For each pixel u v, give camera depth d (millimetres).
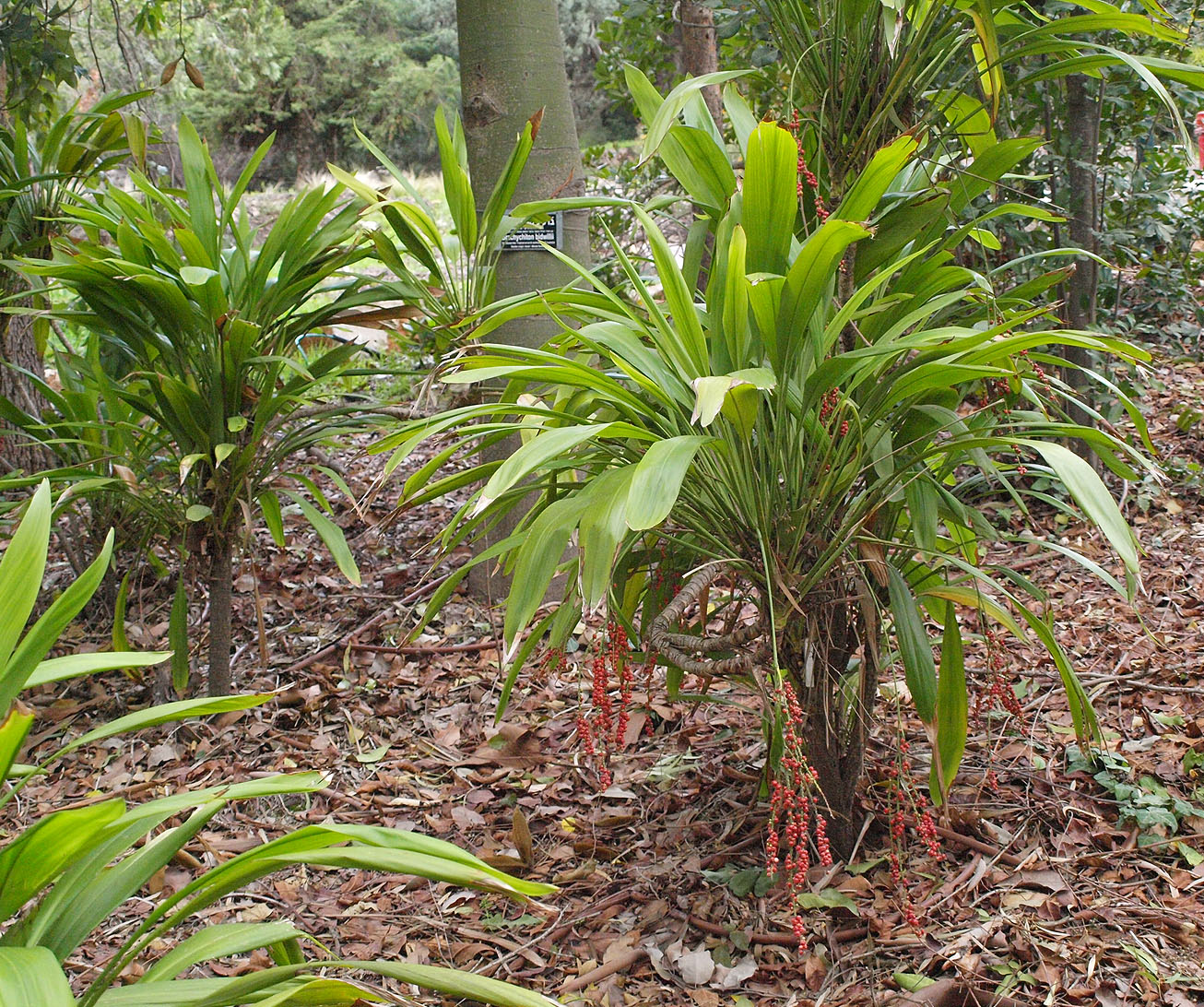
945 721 1631
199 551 2688
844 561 1692
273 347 2729
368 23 16203
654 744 2502
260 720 2762
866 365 1552
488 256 2746
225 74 14320
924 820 1608
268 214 9945
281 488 2785
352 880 2090
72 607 929
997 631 2789
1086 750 1779
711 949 1748
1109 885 1812
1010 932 1694
